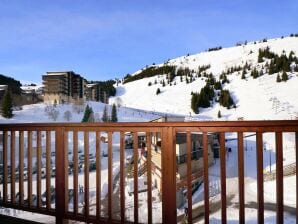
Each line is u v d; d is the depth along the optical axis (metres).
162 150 2.69
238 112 92.50
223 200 2.48
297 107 85.50
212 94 109.12
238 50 192.38
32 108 67.56
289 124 2.30
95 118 63.94
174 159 2.64
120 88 173.62
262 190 2.36
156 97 136.50
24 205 3.53
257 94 103.00
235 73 138.88
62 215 3.19
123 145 2.88
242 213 2.41
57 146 3.22
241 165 2.43
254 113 87.88
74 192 3.15
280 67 127.06
